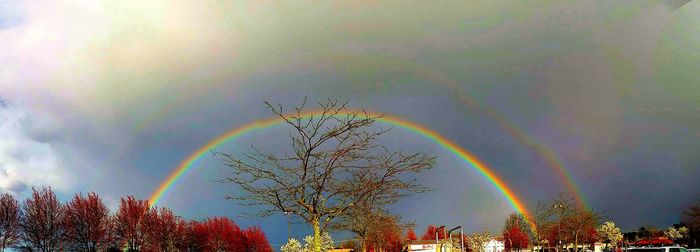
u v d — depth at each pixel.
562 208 60.53
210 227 86.88
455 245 84.31
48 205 58.38
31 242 56.34
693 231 80.56
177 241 77.50
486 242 90.88
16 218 55.53
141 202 72.56
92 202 62.97
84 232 61.19
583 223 60.12
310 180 12.91
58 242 58.72
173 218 77.44
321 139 13.02
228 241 88.19
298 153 13.02
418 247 83.62
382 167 14.09
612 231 86.69
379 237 42.59
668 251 37.03
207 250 84.31
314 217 12.95
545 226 60.75
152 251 72.00
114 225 68.06
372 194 14.10
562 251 69.31
